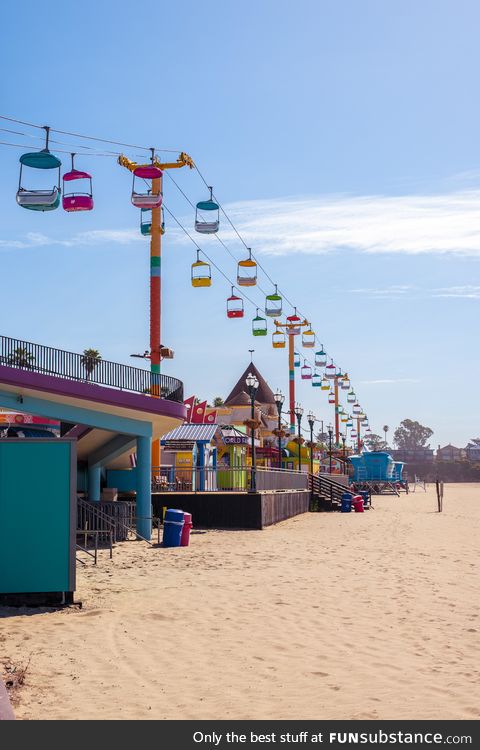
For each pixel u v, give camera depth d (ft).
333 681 26.68
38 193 68.59
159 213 116.67
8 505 41.39
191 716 22.77
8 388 73.10
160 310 115.96
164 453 132.16
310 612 39.88
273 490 121.80
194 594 45.60
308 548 74.13
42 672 27.55
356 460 274.77
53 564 41.37
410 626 36.32
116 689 25.58
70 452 42.04
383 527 106.42
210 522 101.86
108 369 78.79
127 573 55.16
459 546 77.46
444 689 25.54
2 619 37.58
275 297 138.82
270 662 29.45
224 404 224.53
